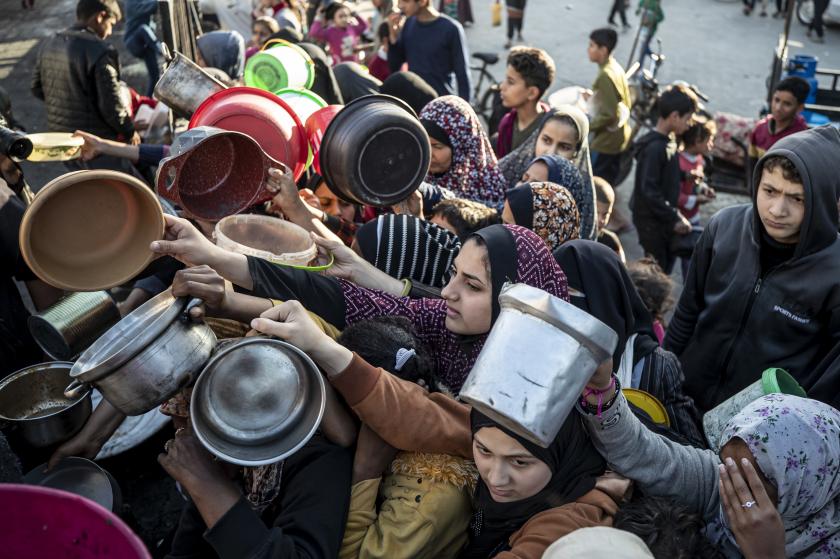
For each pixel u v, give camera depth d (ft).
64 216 5.56
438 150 12.49
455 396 7.29
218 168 7.32
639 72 26.20
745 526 5.35
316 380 5.38
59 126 17.30
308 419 5.32
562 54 37.19
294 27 25.03
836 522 5.78
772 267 9.16
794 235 8.79
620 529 5.41
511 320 5.02
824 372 8.71
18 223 8.62
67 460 7.04
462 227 9.37
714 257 9.74
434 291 8.50
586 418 5.81
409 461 6.12
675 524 5.43
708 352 9.89
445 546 6.02
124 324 5.19
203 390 5.25
